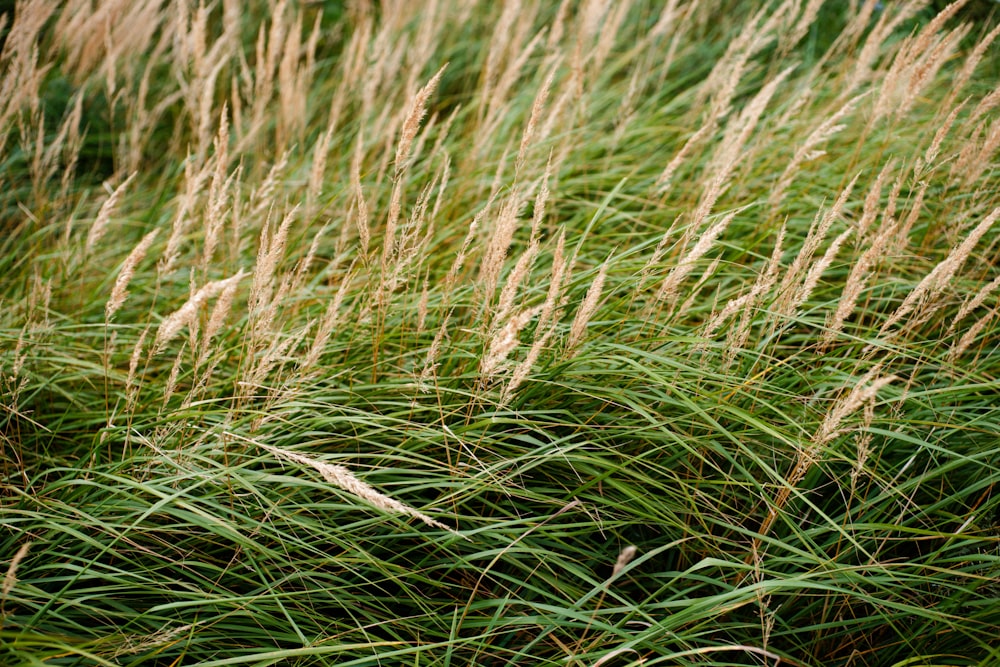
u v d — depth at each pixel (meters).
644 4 5.88
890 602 1.91
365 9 5.43
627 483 2.38
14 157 4.02
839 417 1.89
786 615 2.26
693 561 2.37
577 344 2.38
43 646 1.76
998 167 3.29
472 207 3.74
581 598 2.05
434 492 2.42
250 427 2.32
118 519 2.14
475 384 2.42
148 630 2.01
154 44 5.23
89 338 3.02
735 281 3.20
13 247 3.76
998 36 4.98
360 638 2.07
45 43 4.72
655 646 1.93
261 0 5.86
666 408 2.50
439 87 5.27
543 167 3.82
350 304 3.16
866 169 3.69
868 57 3.49
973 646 2.05
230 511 2.07
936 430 2.44
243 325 2.91
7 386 2.46
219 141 2.52
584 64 4.07
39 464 2.41
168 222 3.91
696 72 4.91
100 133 4.69
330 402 2.51
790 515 2.31
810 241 2.37
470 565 2.02
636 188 3.83
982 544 2.29
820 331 3.07
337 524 2.33
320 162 3.07
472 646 2.03
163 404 2.32
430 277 3.37
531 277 3.15
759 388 2.35
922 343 2.80
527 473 2.44
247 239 3.32
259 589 2.02
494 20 5.70
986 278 3.18
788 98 4.58
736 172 3.43
